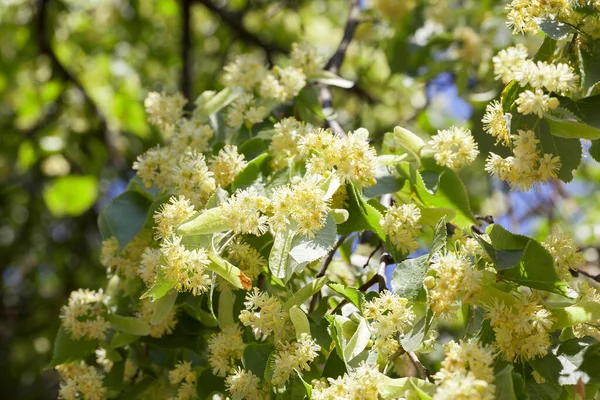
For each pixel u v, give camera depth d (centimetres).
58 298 135
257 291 54
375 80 116
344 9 138
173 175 59
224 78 64
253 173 58
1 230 145
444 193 58
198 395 58
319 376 54
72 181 120
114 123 125
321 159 55
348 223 56
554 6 54
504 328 51
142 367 62
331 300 59
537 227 97
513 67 55
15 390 134
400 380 50
